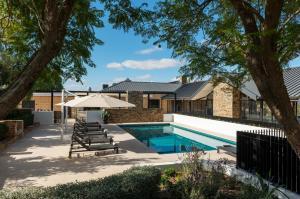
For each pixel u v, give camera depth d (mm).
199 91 30500
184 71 5715
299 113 15773
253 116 22109
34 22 5340
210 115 28656
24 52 6230
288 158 7113
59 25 3391
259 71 4055
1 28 5695
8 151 13789
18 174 9734
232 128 20906
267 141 7906
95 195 4969
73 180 9008
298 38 3826
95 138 15789
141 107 30672
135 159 12141
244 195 6188
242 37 3863
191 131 25375
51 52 3266
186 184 6496
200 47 5348
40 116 27578
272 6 3668
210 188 6453
